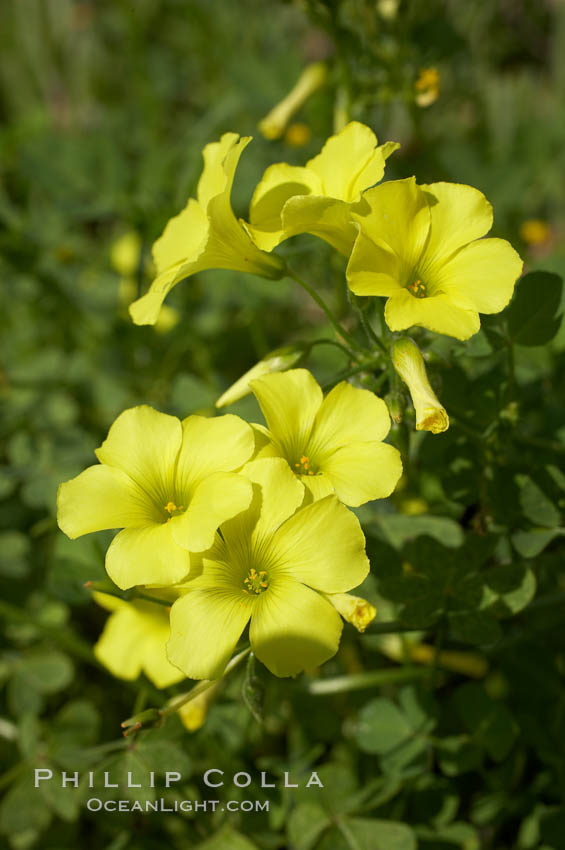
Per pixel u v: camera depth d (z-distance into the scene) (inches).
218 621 11.8
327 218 12.4
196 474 12.2
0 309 21.7
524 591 13.2
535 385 15.0
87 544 14.0
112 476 12.3
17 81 30.2
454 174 21.0
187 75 31.1
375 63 16.0
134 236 20.4
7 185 23.2
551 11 29.0
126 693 16.5
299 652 11.7
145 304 12.8
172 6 30.7
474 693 14.0
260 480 12.0
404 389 12.7
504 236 19.9
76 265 21.9
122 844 14.6
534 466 13.9
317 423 12.5
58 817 15.2
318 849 13.6
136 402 18.3
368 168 12.5
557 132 22.6
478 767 14.2
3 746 15.7
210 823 14.3
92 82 30.8
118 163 20.2
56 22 31.1
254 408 14.5
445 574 13.4
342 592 11.9
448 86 26.0
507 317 13.3
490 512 13.8
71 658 16.5
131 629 14.4
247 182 19.4
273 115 16.8
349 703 15.2
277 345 19.5
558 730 14.3
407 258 12.5
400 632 13.9
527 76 26.3
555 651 14.9
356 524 11.9
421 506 15.1
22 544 16.5
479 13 28.6
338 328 13.0
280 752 15.6
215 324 19.5
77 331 21.3
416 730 14.0
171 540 11.9
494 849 15.0
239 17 29.9
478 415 13.8
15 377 19.2
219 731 14.5
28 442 16.5
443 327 12.0
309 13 15.5
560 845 14.0
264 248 12.6
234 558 12.1
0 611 14.5
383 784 14.1
